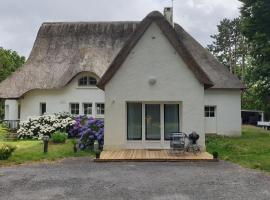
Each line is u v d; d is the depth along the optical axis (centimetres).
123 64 1888
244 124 5116
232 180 1155
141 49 1884
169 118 1908
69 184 1098
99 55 3088
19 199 926
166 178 1188
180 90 1870
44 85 2933
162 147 1889
